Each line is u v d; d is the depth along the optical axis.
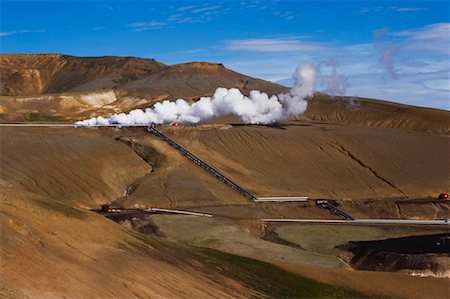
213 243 82.25
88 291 41.41
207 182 128.38
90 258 48.22
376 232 98.31
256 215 110.50
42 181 115.06
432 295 63.25
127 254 52.25
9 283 37.72
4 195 55.66
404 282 65.44
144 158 137.50
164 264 53.09
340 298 57.94
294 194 133.62
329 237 94.50
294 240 92.56
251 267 59.84
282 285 57.47
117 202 115.12
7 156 119.75
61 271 42.81
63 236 50.41
